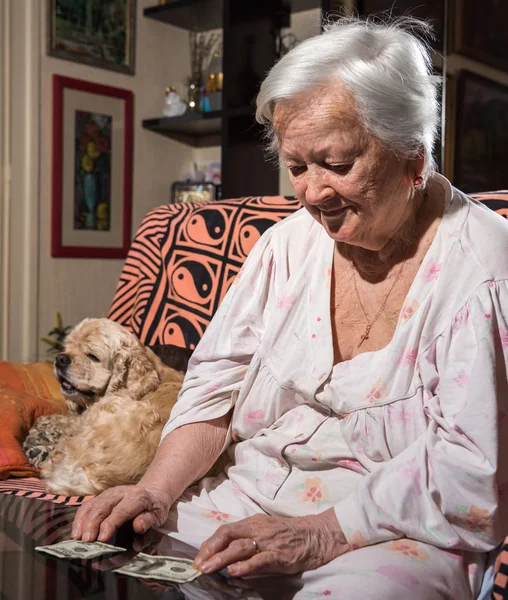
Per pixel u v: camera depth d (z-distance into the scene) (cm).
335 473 115
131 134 407
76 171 378
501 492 100
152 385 179
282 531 96
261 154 391
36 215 362
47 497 144
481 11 272
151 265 206
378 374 110
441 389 105
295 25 389
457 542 97
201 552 95
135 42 406
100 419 162
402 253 116
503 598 87
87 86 379
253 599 89
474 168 277
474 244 109
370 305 118
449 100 269
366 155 101
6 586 90
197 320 190
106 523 105
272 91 102
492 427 97
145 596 87
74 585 90
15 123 354
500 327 103
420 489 99
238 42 369
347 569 93
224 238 192
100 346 186
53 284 373
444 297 108
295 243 130
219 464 140
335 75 100
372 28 109
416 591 90
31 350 363
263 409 124
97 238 393
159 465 122
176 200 421
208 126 407
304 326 122
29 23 354
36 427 176
